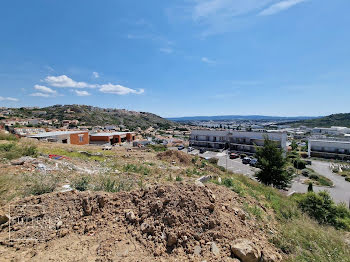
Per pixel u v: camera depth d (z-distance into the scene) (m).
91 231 3.37
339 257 3.94
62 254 2.81
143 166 9.57
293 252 3.80
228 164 34.06
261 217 5.02
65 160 9.41
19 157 8.06
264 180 14.36
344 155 44.97
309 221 6.19
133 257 2.82
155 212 3.66
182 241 3.14
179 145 57.62
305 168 35.66
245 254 2.91
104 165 9.62
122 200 4.14
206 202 3.90
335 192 22.91
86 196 3.96
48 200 3.82
